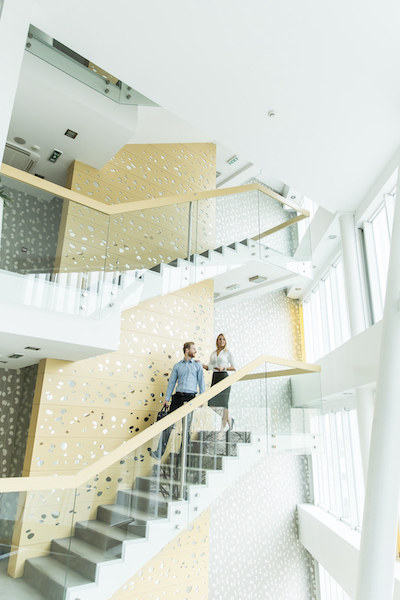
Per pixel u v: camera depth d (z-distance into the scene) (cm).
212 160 877
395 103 541
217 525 867
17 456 575
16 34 407
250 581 885
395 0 409
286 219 762
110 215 496
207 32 458
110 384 603
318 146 632
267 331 1129
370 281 750
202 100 557
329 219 848
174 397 602
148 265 530
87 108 547
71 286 441
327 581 961
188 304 734
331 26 444
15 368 623
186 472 463
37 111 546
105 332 465
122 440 595
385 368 437
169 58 494
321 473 1014
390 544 394
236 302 916
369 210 738
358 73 501
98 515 380
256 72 508
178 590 589
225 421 514
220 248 641
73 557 356
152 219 550
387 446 414
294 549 990
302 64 493
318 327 1136
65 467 534
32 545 334
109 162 701
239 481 940
